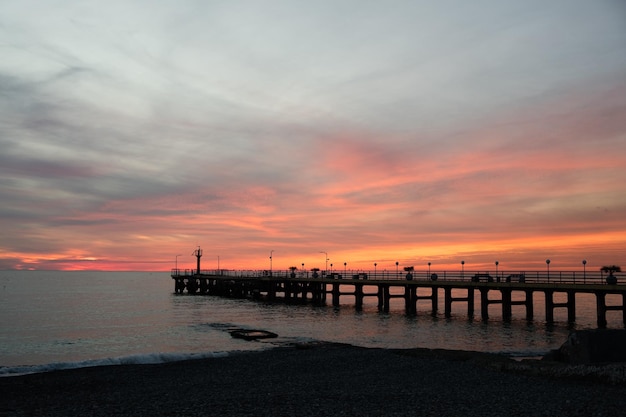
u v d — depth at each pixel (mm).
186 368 26516
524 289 52875
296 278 85438
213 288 111938
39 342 41844
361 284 70562
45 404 18984
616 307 48125
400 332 45594
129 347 38594
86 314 67438
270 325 51906
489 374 23203
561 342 38969
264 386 21391
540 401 17453
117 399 19500
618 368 21188
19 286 172250
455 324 51906
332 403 17672
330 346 34188
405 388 20359
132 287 169500
